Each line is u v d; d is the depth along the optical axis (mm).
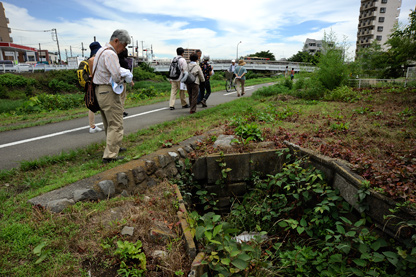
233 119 6395
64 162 4340
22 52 57469
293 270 3051
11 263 2160
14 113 10836
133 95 14547
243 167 4734
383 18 70312
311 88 12453
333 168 3785
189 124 6680
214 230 2445
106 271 2242
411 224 2525
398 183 2986
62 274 2139
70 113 9812
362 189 3129
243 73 13023
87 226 2693
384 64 24875
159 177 4145
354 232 2900
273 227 4086
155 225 2865
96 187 3277
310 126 6355
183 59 8062
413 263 2490
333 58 12352
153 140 5180
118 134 4160
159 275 2266
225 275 2285
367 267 2805
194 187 4781
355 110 7891
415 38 14945
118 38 3867
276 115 7484
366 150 4594
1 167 4164
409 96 10406
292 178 4145
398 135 5418
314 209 3740
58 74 28656
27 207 2840
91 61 4137
